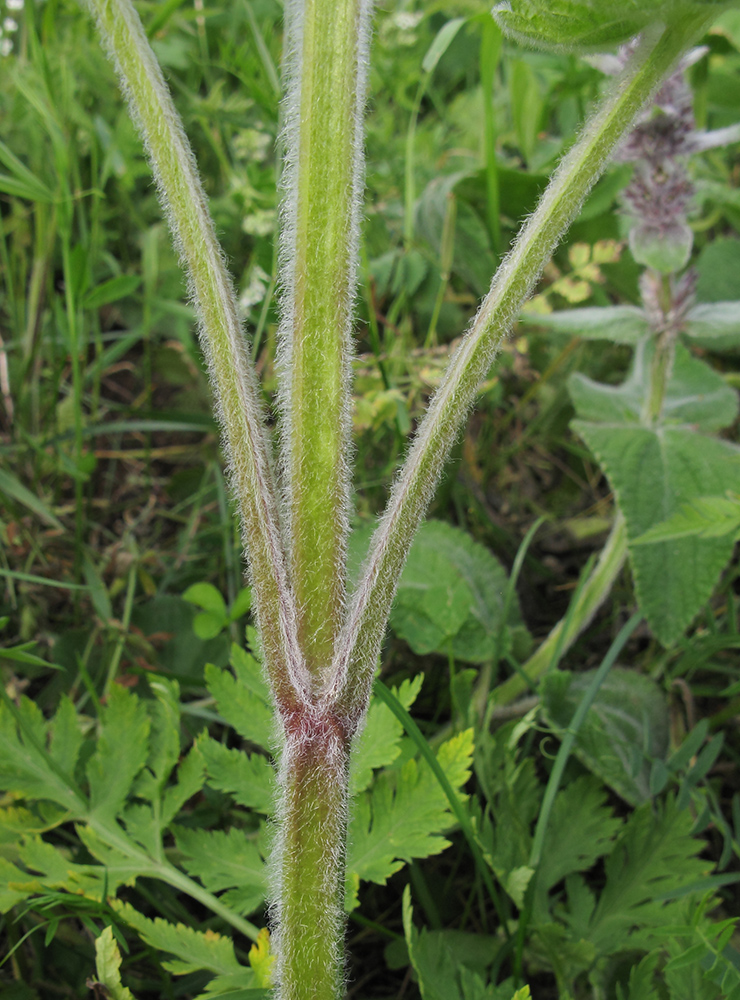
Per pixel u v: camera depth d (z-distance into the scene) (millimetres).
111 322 345
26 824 165
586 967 162
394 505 118
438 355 275
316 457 119
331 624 118
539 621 274
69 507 285
